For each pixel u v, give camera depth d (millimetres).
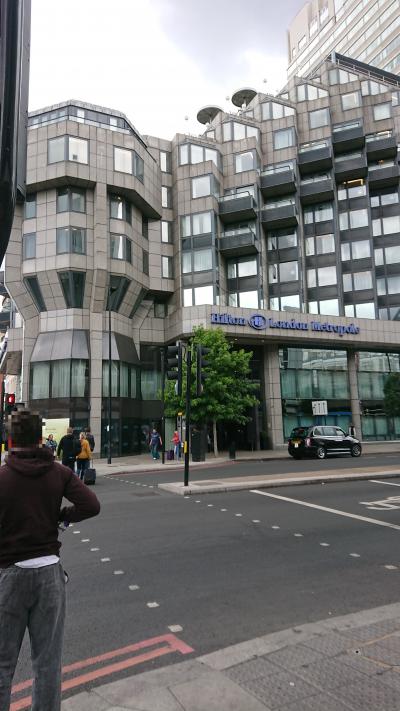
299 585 5590
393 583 5645
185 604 4996
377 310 38938
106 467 22562
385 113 42750
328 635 4062
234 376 28047
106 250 31375
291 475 15898
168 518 9609
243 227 38750
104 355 30500
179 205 37375
